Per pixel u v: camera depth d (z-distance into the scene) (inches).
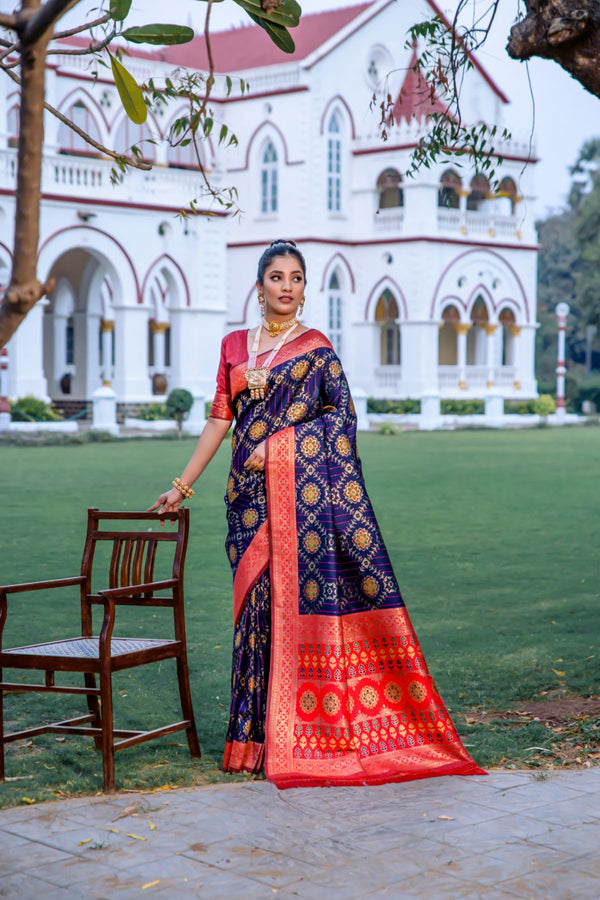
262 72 1334.9
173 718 197.0
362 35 1344.7
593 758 166.1
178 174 1100.5
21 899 113.3
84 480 610.5
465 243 1344.7
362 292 1357.0
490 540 417.1
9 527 438.6
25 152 87.7
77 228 1016.2
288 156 1323.8
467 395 1354.6
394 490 588.1
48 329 1205.1
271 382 165.9
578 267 2534.5
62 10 83.1
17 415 965.2
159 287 1411.2
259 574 163.0
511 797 144.4
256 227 1364.4
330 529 161.5
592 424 1349.7
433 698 161.6
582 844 126.9
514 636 261.1
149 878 118.6
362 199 1353.3
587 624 273.0
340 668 158.1
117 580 173.9
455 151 257.3
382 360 1403.8
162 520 169.2
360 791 148.1
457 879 117.2
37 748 181.8
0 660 156.7
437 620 280.1
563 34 159.8
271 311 169.0
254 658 162.6
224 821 136.5
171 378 1124.5
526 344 1445.6
